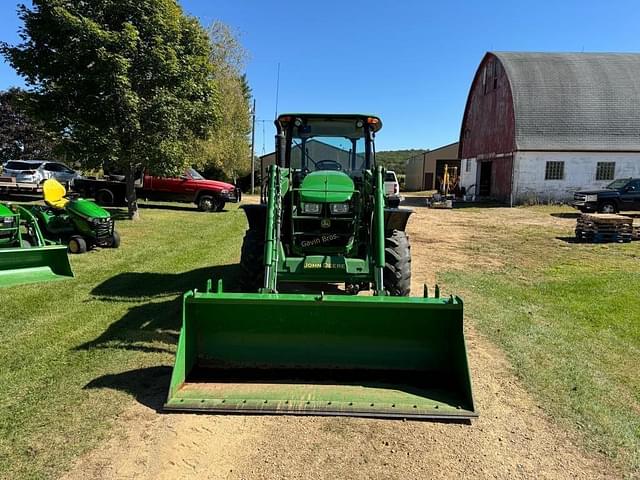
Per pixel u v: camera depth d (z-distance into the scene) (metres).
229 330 3.99
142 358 4.44
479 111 32.22
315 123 6.41
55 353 4.52
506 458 3.13
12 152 34.72
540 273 8.60
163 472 2.92
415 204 26.97
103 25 12.82
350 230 5.24
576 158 25.75
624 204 18.69
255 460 3.06
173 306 6.03
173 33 13.67
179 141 14.28
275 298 3.80
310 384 3.81
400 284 5.57
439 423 3.50
